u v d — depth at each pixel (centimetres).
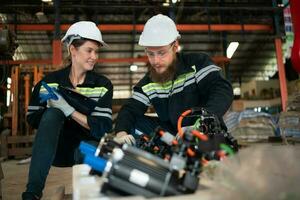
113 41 963
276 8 679
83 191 50
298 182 45
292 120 227
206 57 146
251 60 1154
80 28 141
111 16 834
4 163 378
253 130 345
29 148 431
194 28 681
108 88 151
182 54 152
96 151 64
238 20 835
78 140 144
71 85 147
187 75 142
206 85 139
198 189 49
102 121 140
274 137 326
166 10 685
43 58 1013
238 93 1206
